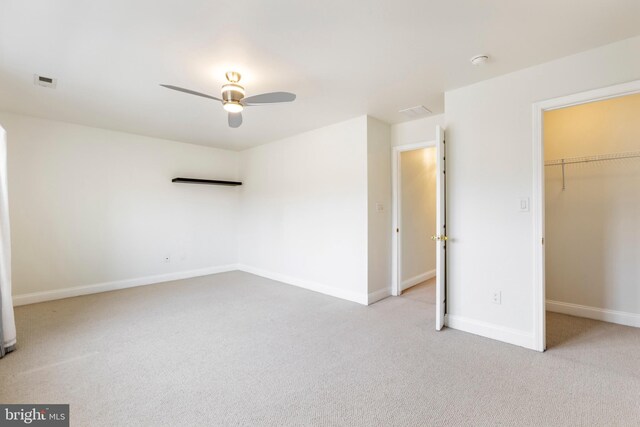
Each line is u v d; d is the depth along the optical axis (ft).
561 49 7.47
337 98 10.59
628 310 10.15
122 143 15.23
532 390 6.46
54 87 9.62
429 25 6.48
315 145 14.62
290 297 13.57
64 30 6.58
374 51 7.52
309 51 7.50
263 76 8.83
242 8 5.87
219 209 18.98
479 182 9.29
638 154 10.04
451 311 9.95
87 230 14.21
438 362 7.69
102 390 6.57
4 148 8.32
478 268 9.33
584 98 7.58
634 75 6.98
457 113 9.75
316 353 8.25
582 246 11.02
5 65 8.18
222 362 7.79
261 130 14.76
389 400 6.20
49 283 13.24
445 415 5.73
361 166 12.70
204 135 15.78
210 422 5.60
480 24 6.46
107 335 9.45
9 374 7.18
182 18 6.19
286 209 16.28
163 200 16.65
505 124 8.79
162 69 8.40
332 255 13.88
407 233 14.83
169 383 6.85
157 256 16.46
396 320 10.67
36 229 12.94
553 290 11.62
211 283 16.21
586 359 7.75
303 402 6.16
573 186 11.21
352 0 5.67
